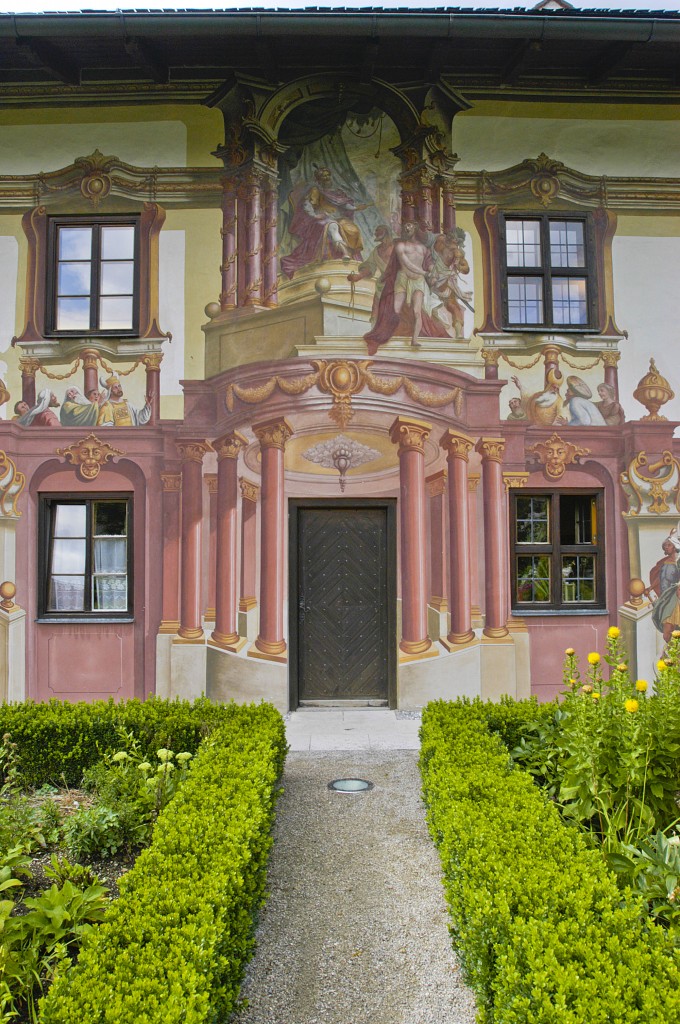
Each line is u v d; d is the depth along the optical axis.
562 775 4.24
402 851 4.49
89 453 7.98
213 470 7.93
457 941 3.08
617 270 8.25
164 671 7.81
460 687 7.86
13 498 7.95
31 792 5.10
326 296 7.91
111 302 8.18
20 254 8.14
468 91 8.09
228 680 7.80
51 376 8.03
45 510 8.00
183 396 7.96
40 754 5.23
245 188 7.99
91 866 3.82
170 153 8.07
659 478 8.12
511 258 8.23
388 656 8.10
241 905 3.03
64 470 7.98
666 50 7.52
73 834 3.96
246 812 3.48
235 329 7.96
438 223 8.07
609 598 8.02
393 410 7.91
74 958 2.96
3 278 8.12
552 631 7.97
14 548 7.91
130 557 7.93
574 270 8.26
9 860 3.51
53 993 2.15
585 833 3.48
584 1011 1.98
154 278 8.05
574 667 4.52
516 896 2.62
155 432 7.96
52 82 8.07
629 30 6.98
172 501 7.93
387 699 8.09
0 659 7.80
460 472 7.96
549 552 8.09
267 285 7.96
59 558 8.04
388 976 3.27
